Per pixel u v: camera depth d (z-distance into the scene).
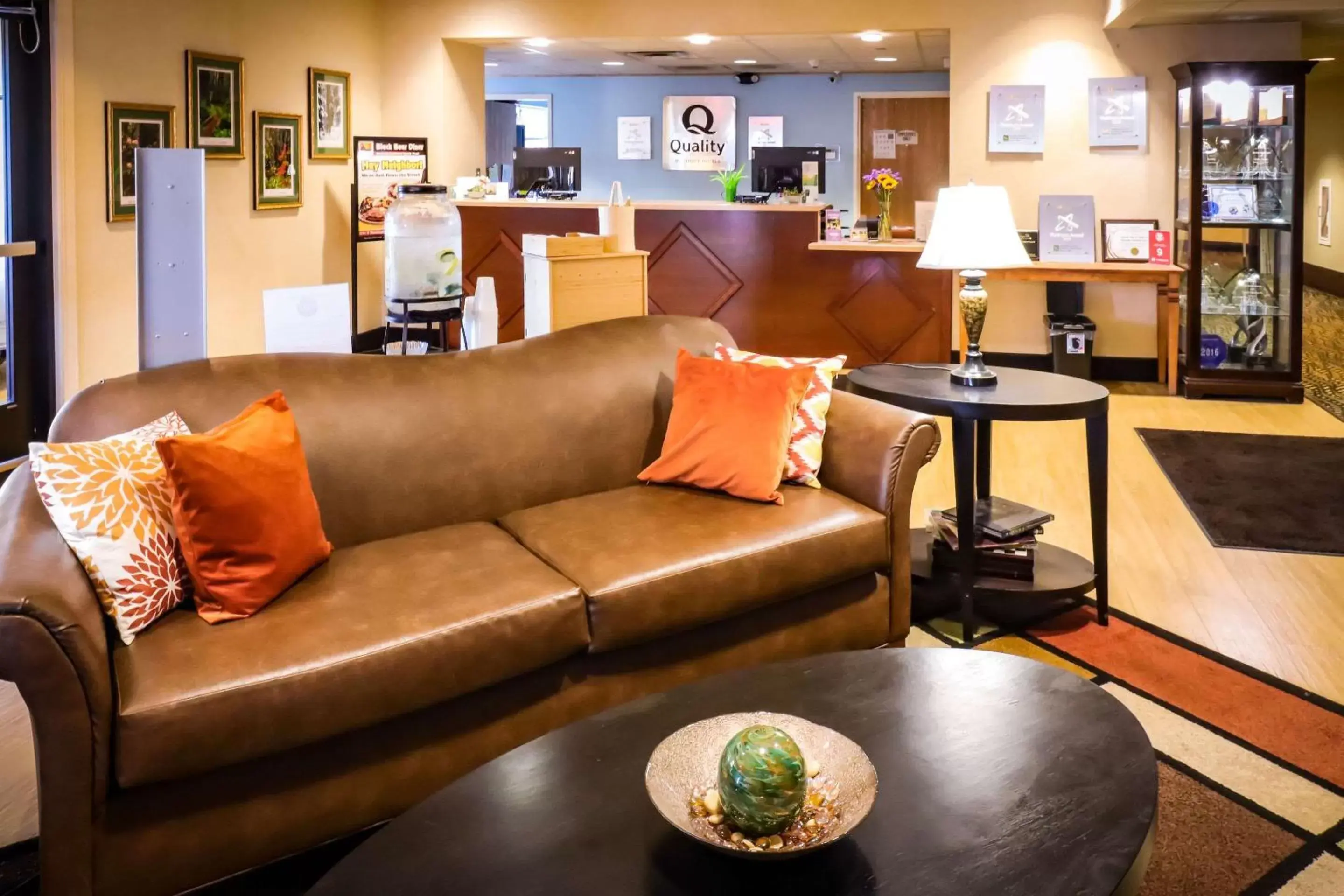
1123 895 1.40
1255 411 6.05
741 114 10.91
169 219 2.80
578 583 2.34
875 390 3.23
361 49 7.20
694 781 1.57
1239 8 5.78
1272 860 2.03
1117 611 3.27
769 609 2.64
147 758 1.79
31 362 4.89
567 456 2.95
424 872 1.42
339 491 2.59
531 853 1.45
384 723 2.08
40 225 4.83
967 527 3.01
